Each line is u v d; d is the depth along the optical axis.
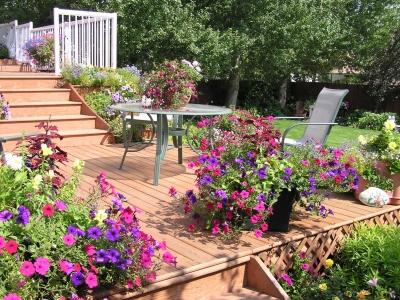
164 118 4.35
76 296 2.02
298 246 3.13
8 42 11.73
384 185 4.09
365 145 4.27
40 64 8.91
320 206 3.43
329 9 13.39
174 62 4.49
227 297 2.68
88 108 6.85
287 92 16.77
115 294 2.22
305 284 3.04
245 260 2.80
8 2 16.33
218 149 3.15
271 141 3.21
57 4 14.86
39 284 1.99
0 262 1.90
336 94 4.98
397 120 13.29
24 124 6.14
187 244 2.90
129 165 5.09
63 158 2.65
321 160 3.44
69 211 2.31
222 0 12.26
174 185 4.29
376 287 2.94
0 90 6.65
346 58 16.16
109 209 2.41
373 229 3.54
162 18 10.88
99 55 8.20
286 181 3.03
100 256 2.11
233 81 14.45
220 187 2.98
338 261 3.41
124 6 10.34
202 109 4.53
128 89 7.27
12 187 2.28
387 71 13.95
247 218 3.06
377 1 15.84
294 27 12.20
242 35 11.98
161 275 2.44
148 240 2.36
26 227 2.08
